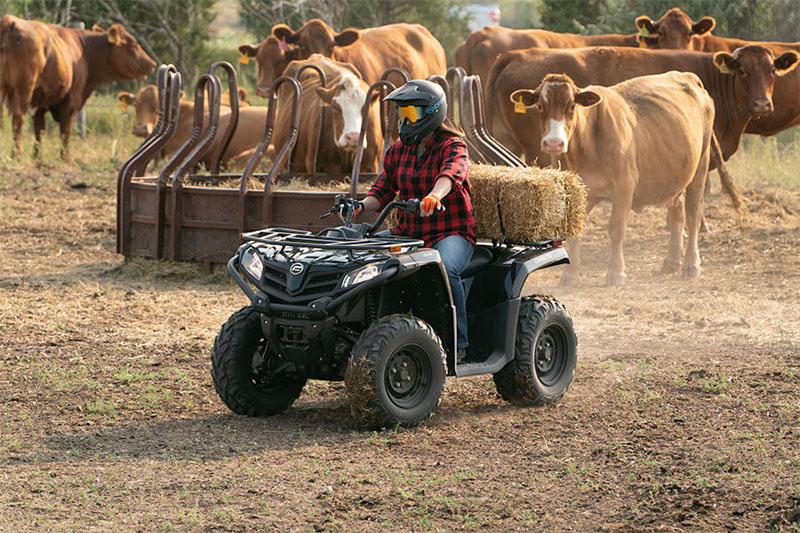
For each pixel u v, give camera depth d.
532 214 8.98
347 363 8.16
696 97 16.53
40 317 12.69
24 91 27.73
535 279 15.88
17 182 24.17
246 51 25.77
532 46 22.86
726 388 9.60
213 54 43.31
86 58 30.39
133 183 15.97
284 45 24.17
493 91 18.81
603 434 8.27
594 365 10.59
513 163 15.40
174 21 42.22
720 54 19.81
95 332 11.98
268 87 24.88
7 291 14.21
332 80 19.03
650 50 19.86
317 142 18.30
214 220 15.34
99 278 15.49
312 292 8.00
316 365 8.20
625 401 9.26
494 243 9.20
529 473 7.33
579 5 38.78
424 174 8.50
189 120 26.11
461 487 7.03
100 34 30.72
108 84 42.94
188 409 8.98
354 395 7.96
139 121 28.95
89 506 6.64
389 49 25.59
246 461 7.53
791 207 21.53
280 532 6.23
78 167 27.30
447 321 8.34
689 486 7.01
